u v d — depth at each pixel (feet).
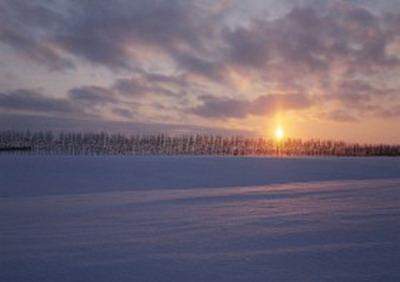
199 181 74.90
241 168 109.29
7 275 18.06
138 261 20.16
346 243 24.29
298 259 20.77
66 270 18.74
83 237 25.38
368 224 30.53
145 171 93.81
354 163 140.97
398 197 49.19
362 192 55.83
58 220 31.71
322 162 144.46
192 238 25.35
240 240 24.85
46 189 59.72
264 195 51.70
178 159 148.05
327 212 36.45
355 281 17.60
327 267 19.49
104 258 20.63
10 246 22.88
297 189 60.64
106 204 42.16
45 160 125.80
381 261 20.52
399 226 29.55
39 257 20.70
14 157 146.41
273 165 123.34
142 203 42.98
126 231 27.35
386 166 128.26
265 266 19.57
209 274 18.34
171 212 36.32
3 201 45.01
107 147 299.99
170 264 19.74
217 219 32.48
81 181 71.72
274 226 29.55
